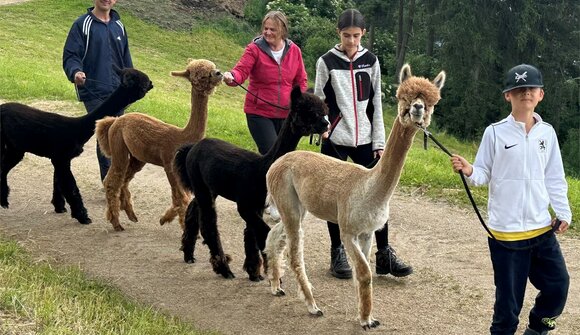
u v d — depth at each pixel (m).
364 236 5.00
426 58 33.81
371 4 35.84
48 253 6.25
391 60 35.50
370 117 5.98
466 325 5.10
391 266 5.85
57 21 27.28
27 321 4.13
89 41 7.69
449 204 8.38
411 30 36.12
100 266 6.07
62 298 4.81
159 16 31.91
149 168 9.80
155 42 29.06
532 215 4.12
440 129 31.72
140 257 6.34
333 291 5.70
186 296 5.55
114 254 6.38
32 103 13.66
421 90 4.24
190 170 5.96
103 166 8.14
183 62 27.36
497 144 4.16
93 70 7.75
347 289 5.75
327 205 4.99
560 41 32.31
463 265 6.36
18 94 14.30
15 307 4.24
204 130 6.66
